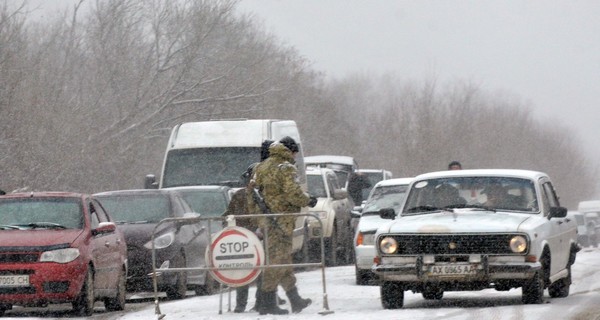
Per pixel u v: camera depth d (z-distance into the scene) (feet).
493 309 115.34
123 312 141.79
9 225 139.44
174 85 411.75
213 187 206.18
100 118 379.35
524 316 107.14
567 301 129.29
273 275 122.52
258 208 124.77
